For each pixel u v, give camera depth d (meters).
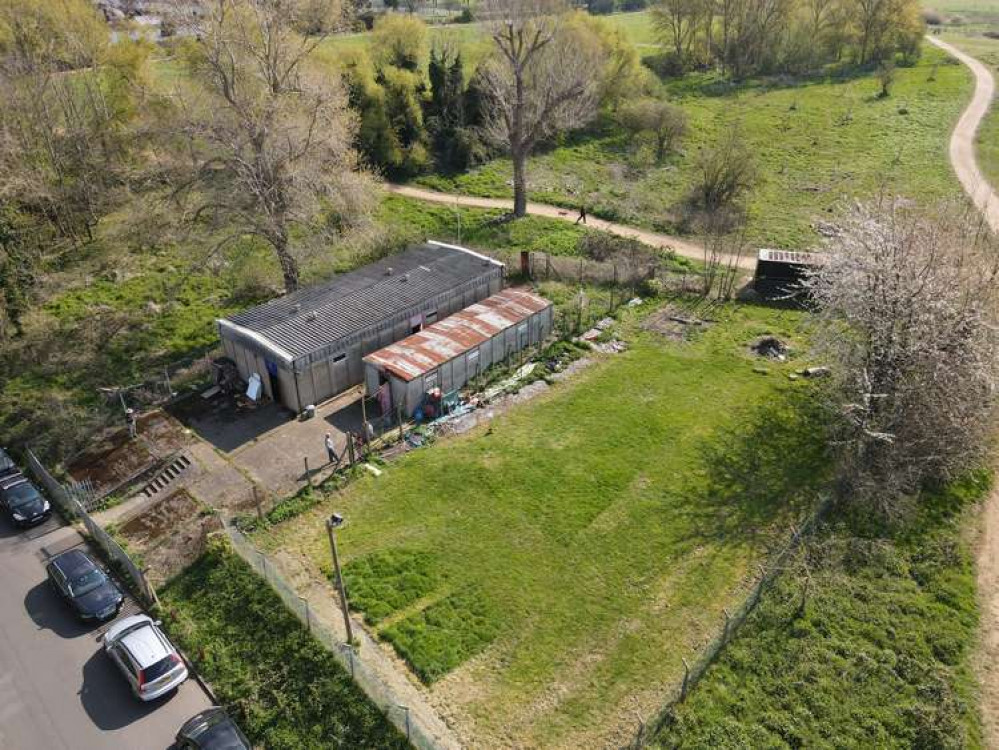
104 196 58.62
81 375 42.00
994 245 40.16
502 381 41.84
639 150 80.94
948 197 59.84
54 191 57.06
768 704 23.45
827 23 113.25
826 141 81.69
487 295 48.44
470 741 22.97
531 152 79.94
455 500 32.91
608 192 70.94
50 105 58.59
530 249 58.00
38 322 46.16
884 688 23.77
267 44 43.72
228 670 25.25
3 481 33.09
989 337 33.12
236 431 37.75
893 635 25.58
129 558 28.91
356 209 47.97
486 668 25.34
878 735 22.30
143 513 32.56
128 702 24.52
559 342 45.50
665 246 59.22
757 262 51.12
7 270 44.94
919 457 32.25
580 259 54.56
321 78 52.03
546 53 70.56
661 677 25.03
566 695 24.48
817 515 30.98
